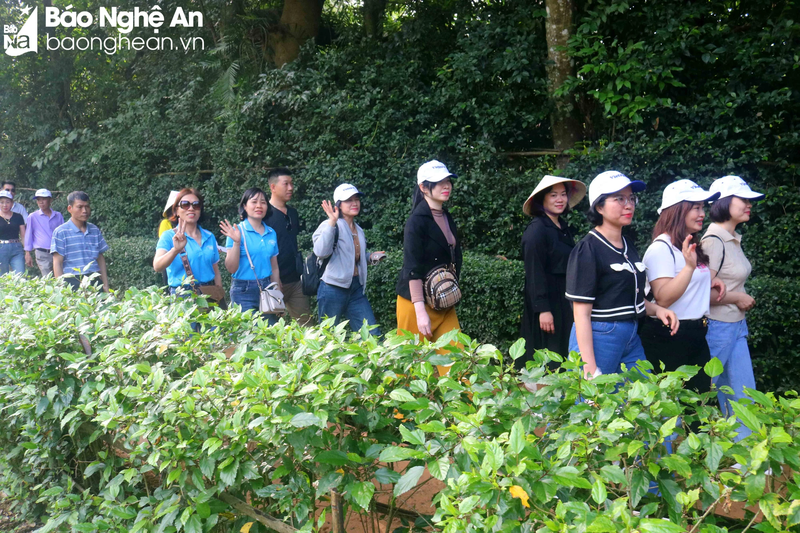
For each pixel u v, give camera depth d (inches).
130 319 143.3
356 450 87.9
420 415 79.8
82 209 275.0
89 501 120.2
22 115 560.1
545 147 348.2
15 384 136.2
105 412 103.2
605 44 313.1
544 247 171.6
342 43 420.8
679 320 150.4
